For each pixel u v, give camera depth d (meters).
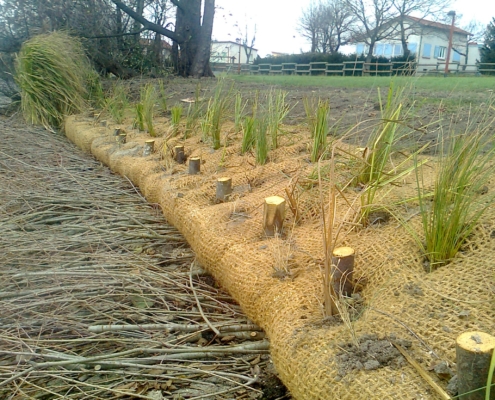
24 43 8.16
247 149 3.90
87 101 8.02
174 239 3.24
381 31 32.47
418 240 1.93
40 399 1.89
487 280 1.65
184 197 3.17
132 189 4.35
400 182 2.56
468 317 1.50
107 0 11.61
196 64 13.43
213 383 1.94
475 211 2.01
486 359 1.15
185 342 2.20
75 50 8.70
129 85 9.47
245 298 2.11
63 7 9.93
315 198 2.69
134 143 5.02
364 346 1.49
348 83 9.30
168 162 4.04
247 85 9.21
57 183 4.48
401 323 1.55
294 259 2.15
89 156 5.78
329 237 1.72
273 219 2.40
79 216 3.68
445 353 1.39
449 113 4.50
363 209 2.29
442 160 2.18
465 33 33.25
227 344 2.18
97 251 3.09
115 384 1.95
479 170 2.22
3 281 2.62
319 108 3.45
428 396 1.28
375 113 5.10
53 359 2.04
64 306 2.41
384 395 1.31
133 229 3.46
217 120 4.23
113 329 2.24
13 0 9.39
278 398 1.83
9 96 9.22
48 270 2.75
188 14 12.99
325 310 1.73
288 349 1.64
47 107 7.56
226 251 2.43
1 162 5.04
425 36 33.88
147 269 2.80
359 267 1.99
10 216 3.65
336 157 3.09
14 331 2.23
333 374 1.45
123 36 12.13
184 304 2.52
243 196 3.05
